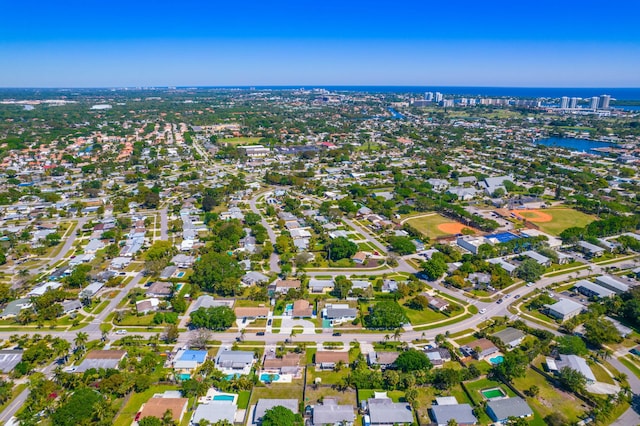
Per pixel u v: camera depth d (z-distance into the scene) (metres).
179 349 163.38
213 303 195.12
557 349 161.75
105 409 127.75
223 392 140.88
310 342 169.38
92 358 154.25
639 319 178.25
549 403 137.25
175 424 125.88
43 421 128.12
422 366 149.25
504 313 192.88
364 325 181.50
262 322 182.88
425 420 130.00
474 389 142.88
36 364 153.75
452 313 191.88
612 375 151.00
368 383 143.12
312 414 130.25
